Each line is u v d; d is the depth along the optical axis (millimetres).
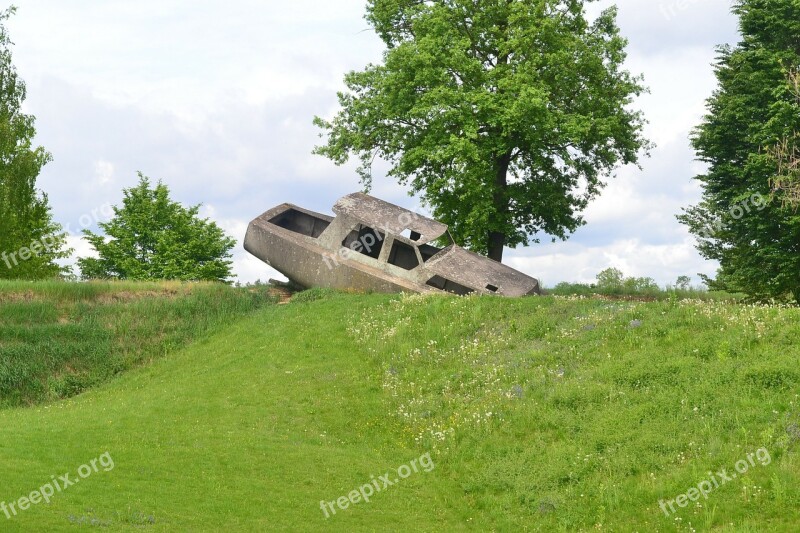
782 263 34750
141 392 29078
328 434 25125
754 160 35312
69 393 30312
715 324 26906
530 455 22344
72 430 23922
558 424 23359
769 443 20281
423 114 39219
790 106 34281
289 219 43375
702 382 23547
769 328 25875
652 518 18734
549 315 30609
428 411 25828
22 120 48656
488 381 26781
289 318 34781
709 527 17984
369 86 43469
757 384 22812
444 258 36969
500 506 20594
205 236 63688
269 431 24859
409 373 28500
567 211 43656
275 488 20906
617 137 41938
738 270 37812
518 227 44000
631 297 39156
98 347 32688
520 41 39719
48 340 32594
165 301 36781
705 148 39312
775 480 18672
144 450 22547
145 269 61531
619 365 25406
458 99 38938
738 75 37938
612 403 23734
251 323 35062
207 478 21047
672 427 21906
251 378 29250
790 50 36938
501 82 38750
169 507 19062
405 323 32188
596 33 42969
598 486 20359
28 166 47281
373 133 42531
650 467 20641
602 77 41406
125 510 18594
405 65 40406
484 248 41938
